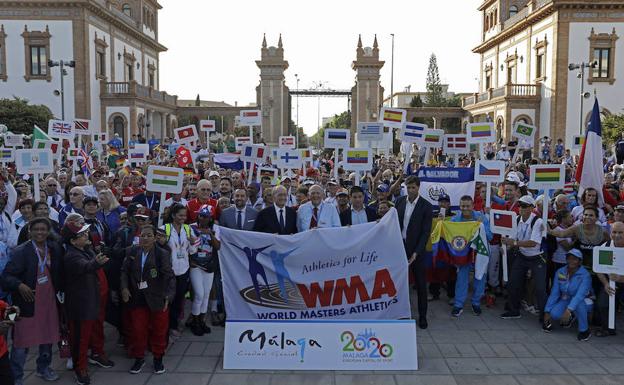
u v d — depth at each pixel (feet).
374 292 25.31
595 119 34.45
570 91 130.82
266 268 25.27
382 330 22.85
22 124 115.03
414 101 200.95
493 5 175.11
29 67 133.08
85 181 39.52
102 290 23.26
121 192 39.01
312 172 51.80
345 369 22.50
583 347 25.07
